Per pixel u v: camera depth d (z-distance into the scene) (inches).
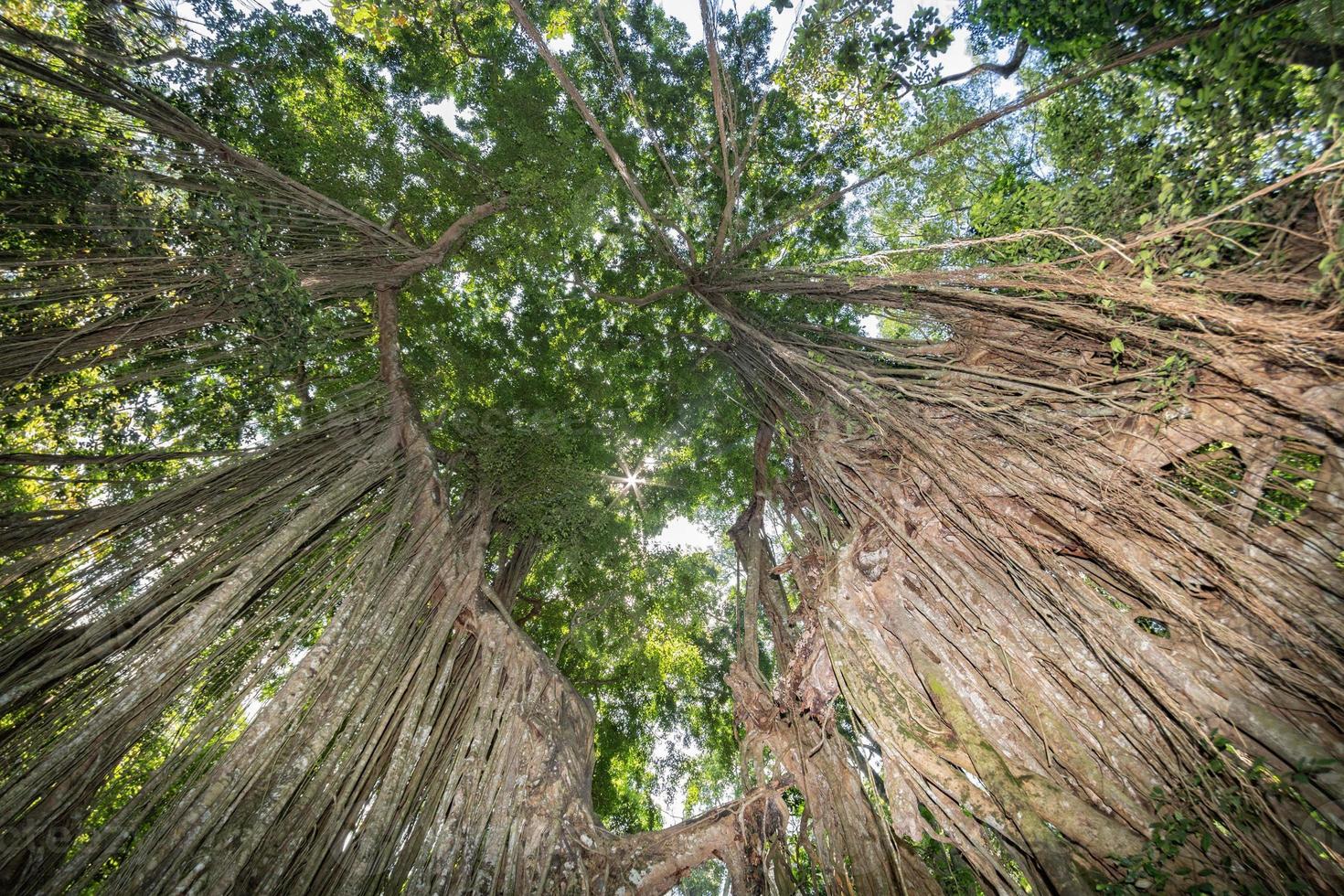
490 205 417.1
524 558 380.8
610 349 489.7
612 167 434.6
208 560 205.6
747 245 377.1
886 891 187.6
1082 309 199.2
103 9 246.1
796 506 344.5
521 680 257.4
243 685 187.2
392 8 263.4
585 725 272.2
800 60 314.8
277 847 165.9
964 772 180.9
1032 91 265.0
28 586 177.8
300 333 245.6
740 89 420.2
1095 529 188.1
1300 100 173.2
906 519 236.4
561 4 410.3
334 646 207.2
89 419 260.7
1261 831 134.0
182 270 230.4
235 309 239.0
